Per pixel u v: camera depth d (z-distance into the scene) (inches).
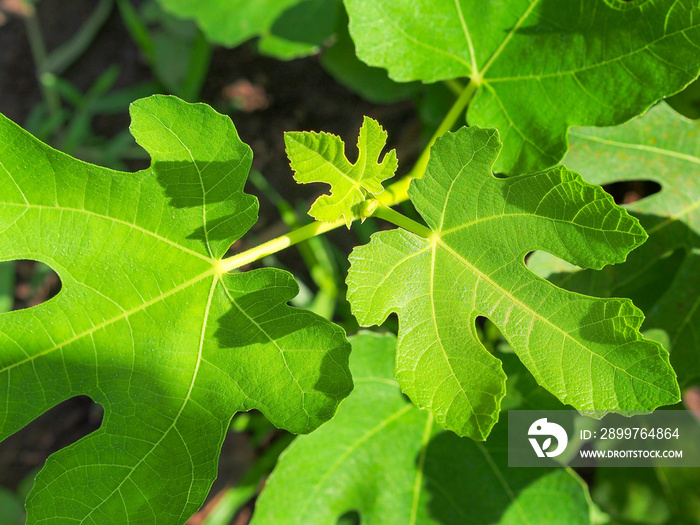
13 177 10.1
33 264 26.1
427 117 19.3
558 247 9.8
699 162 13.5
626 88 11.4
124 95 26.1
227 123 10.2
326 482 14.4
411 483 14.6
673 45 10.8
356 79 20.1
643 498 18.0
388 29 12.5
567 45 11.8
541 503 14.1
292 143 9.1
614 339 9.5
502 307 10.1
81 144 26.4
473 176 10.1
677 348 13.4
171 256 10.8
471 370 10.0
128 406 10.5
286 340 10.5
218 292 10.8
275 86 26.3
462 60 12.6
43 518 10.1
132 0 27.8
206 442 10.6
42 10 28.4
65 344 10.5
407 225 10.5
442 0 12.3
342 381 10.4
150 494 10.4
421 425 14.8
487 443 14.6
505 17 12.2
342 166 9.6
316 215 9.8
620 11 11.1
